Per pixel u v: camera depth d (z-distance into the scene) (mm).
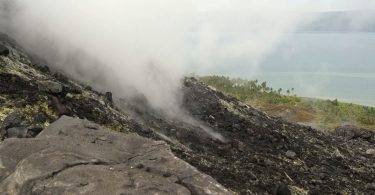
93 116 18562
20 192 9320
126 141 12305
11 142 11078
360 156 34906
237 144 24109
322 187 22344
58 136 11812
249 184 18094
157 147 11844
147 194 9062
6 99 16734
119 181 9469
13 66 19438
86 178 9453
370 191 24156
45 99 17547
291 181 21391
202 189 9664
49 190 9047
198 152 21000
